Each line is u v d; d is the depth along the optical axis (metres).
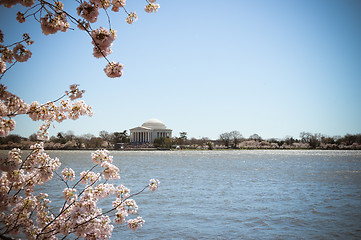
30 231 10.57
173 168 91.25
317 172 78.25
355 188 49.09
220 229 24.95
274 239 22.62
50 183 50.72
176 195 41.31
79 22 7.85
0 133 8.49
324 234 23.83
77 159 137.12
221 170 84.44
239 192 44.38
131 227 12.05
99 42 8.06
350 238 22.92
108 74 8.60
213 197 39.94
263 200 38.09
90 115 10.03
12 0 7.22
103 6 8.20
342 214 30.39
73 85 9.62
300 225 26.34
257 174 72.88
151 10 9.18
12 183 10.02
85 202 10.10
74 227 10.02
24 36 8.41
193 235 23.34
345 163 114.50
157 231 24.19
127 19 9.15
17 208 10.69
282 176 68.12
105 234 10.66
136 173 75.31
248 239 22.56
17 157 10.02
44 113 9.28
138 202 36.25
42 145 10.69
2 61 8.02
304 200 38.12
